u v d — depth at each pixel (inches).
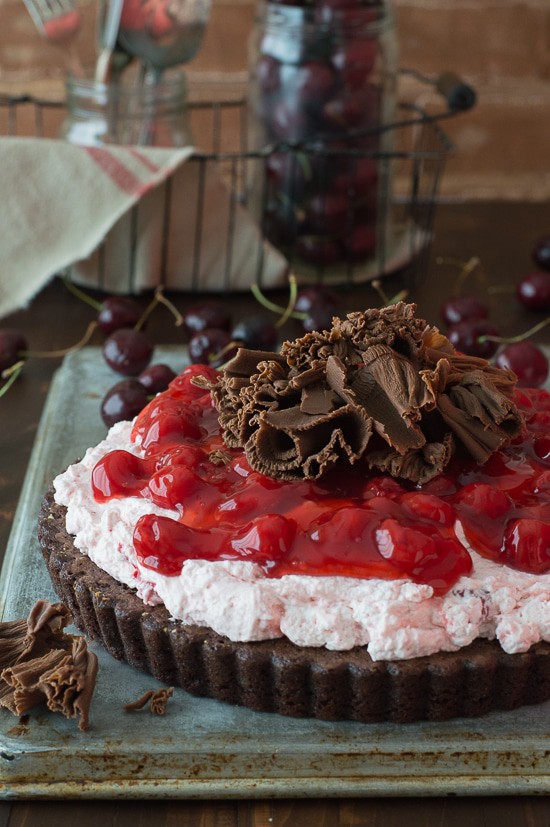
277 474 30.9
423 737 29.9
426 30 49.8
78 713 30.0
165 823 29.4
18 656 30.9
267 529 30.1
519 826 29.3
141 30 41.6
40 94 49.9
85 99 42.4
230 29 49.6
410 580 29.9
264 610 29.9
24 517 34.2
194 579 30.2
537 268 44.8
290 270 43.1
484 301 42.8
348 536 30.0
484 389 31.0
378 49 41.6
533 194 51.7
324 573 30.0
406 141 50.8
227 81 50.3
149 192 41.6
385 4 41.9
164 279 42.6
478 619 29.9
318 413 30.7
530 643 29.9
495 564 30.3
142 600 30.7
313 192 42.3
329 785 29.5
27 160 40.9
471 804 29.6
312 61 41.4
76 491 31.9
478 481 31.2
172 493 30.9
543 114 50.8
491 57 50.1
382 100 42.2
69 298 42.9
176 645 30.2
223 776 29.7
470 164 51.6
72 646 30.7
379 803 29.6
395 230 45.7
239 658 30.0
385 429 30.4
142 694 30.6
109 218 40.8
